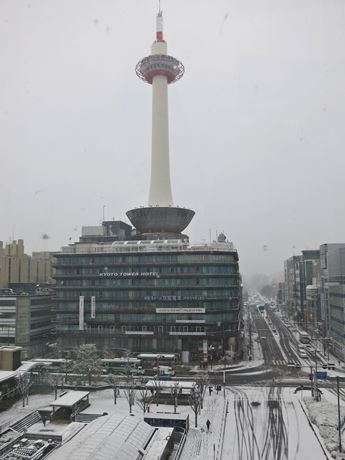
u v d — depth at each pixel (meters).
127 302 147.75
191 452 66.00
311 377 101.88
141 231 186.75
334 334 152.12
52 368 119.44
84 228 199.88
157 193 191.25
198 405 86.50
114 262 150.00
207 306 143.00
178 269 146.38
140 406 89.31
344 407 85.25
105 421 66.25
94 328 148.88
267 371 126.62
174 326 143.75
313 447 67.19
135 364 124.12
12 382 95.00
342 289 138.00
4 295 148.25
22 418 82.62
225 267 146.00
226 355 143.12
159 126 196.38
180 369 127.50
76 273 152.25
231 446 68.00
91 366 107.50
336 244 169.88
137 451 59.88
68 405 81.25
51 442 68.19
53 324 165.38
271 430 74.88
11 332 145.00
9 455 63.06
